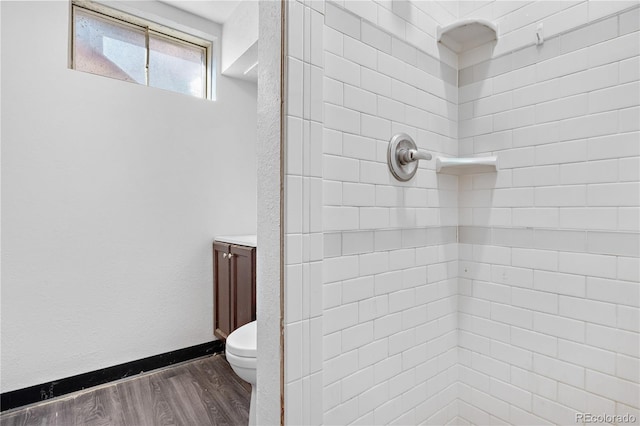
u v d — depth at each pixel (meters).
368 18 1.04
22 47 1.65
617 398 0.99
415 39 1.19
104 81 1.89
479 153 1.31
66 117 1.77
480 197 1.31
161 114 2.09
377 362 1.06
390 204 1.10
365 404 1.02
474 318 1.33
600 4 1.02
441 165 1.26
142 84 2.12
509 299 1.23
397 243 1.13
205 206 2.26
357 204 1.00
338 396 0.95
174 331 2.13
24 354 1.66
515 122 1.21
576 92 1.07
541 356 1.15
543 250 1.14
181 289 2.16
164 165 2.10
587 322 1.05
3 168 1.60
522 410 1.19
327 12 0.93
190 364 2.14
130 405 1.69
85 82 1.83
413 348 1.19
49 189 1.72
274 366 0.84
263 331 0.88
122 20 2.05
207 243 2.27
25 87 1.65
